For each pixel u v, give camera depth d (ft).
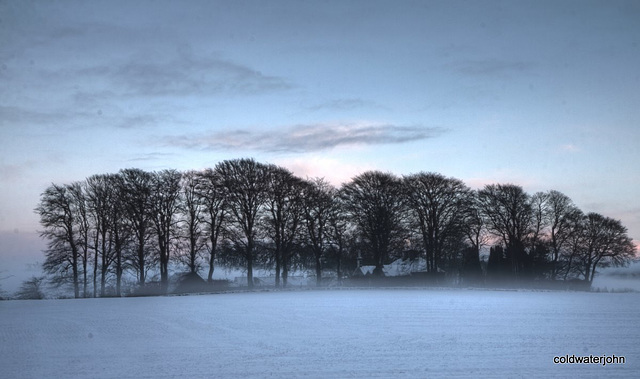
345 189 306.55
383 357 87.92
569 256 343.05
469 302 205.26
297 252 292.61
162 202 268.82
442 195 304.91
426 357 87.66
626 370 77.15
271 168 286.46
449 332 117.70
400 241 306.96
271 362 84.33
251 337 111.86
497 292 272.51
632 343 101.76
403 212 303.48
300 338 109.70
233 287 293.02
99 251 264.52
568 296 245.45
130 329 127.75
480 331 119.34
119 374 76.95
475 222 312.71
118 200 262.67
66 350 98.12
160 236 269.23
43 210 250.37
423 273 337.52
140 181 267.59
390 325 130.62
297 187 288.30
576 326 127.85
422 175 310.04
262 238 283.38
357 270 338.34
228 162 279.90
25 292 260.62
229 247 276.62
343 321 139.54
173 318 151.53
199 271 289.94
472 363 82.48
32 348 100.83
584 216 339.16
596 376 73.26
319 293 262.88
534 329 122.31
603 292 292.81
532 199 334.03
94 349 98.78
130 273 271.49
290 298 229.86
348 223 304.71
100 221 265.54
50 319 153.69
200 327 129.70
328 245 303.48
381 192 302.45
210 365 82.38
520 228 325.21
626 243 339.57
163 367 81.30
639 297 239.71
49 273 255.70
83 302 222.89
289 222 288.51
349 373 75.87
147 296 260.01
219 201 276.00
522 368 78.64
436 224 304.30
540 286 329.52
